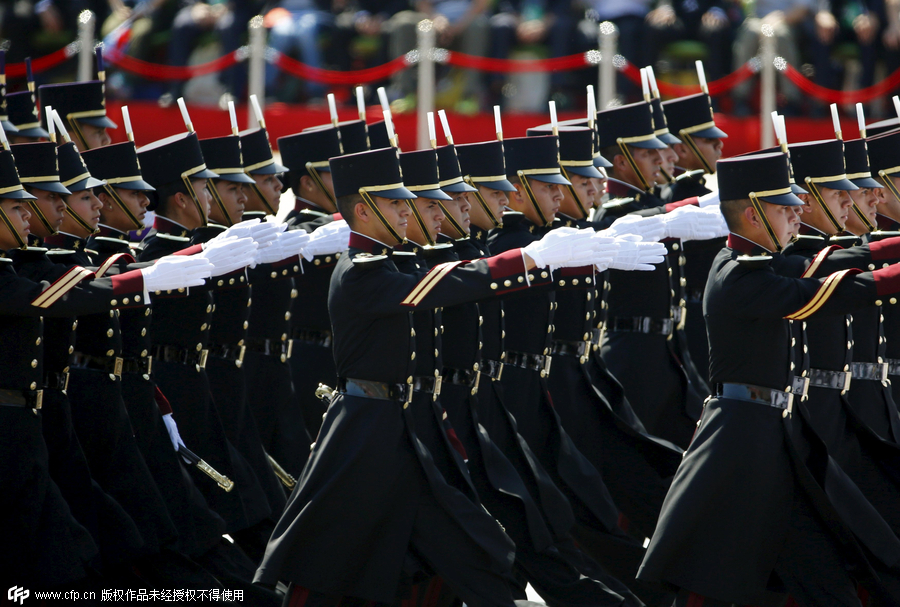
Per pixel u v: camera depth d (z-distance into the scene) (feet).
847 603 61.67
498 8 184.65
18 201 60.70
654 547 62.75
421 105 177.37
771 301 60.64
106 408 68.13
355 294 61.77
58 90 86.58
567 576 69.31
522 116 177.99
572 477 74.43
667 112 96.89
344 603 63.31
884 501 69.51
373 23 189.57
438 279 60.44
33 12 184.34
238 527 74.38
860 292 59.00
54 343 64.54
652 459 78.13
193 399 75.00
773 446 62.08
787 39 178.81
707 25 181.98
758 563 61.87
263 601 70.23
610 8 182.91
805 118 182.80
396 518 61.98
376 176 62.80
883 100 184.65
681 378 84.74
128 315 70.74
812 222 69.77
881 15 184.34
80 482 65.10
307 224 87.20
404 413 62.54
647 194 90.58
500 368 73.61
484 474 69.21
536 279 61.46
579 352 79.20
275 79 184.65
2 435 60.70
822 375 69.56
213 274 64.18
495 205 74.28
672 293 85.35
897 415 73.87
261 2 184.44
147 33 187.11
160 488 71.05
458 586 61.52
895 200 77.10
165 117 173.99
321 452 62.18
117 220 74.23
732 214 63.46
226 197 82.84
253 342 83.51
